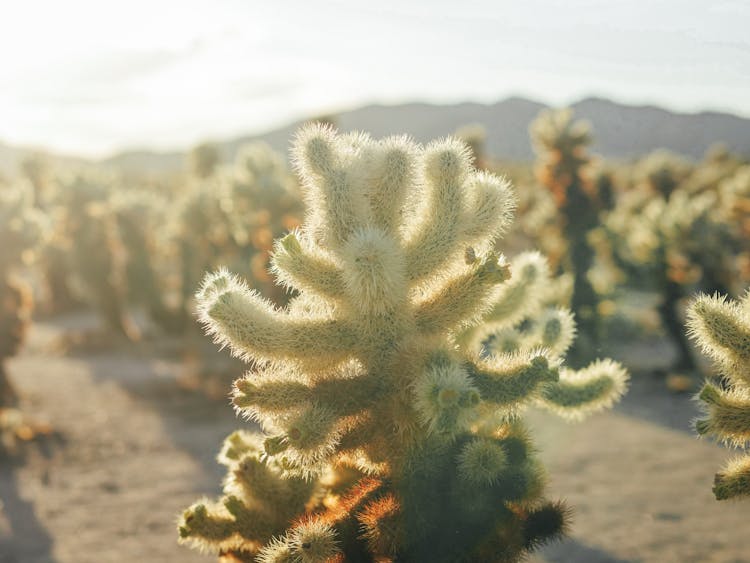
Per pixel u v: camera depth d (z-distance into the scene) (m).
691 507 8.48
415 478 2.46
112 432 13.20
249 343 2.40
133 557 7.75
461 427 2.29
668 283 15.95
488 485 2.43
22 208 14.08
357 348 2.53
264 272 12.54
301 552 2.28
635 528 7.86
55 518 9.06
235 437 3.11
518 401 2.44
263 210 13.08
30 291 14.49
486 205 2.60
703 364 16.41
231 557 2.86
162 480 10.51
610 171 18.00
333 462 2.62
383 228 2.55
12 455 11.90
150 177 59.62
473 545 2.42
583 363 15.30
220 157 30.52
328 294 2.52
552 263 16.59
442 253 2.54
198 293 2.51
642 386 14.73
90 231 24.83
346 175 2.48
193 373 17.64
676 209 16.34
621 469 9.96
